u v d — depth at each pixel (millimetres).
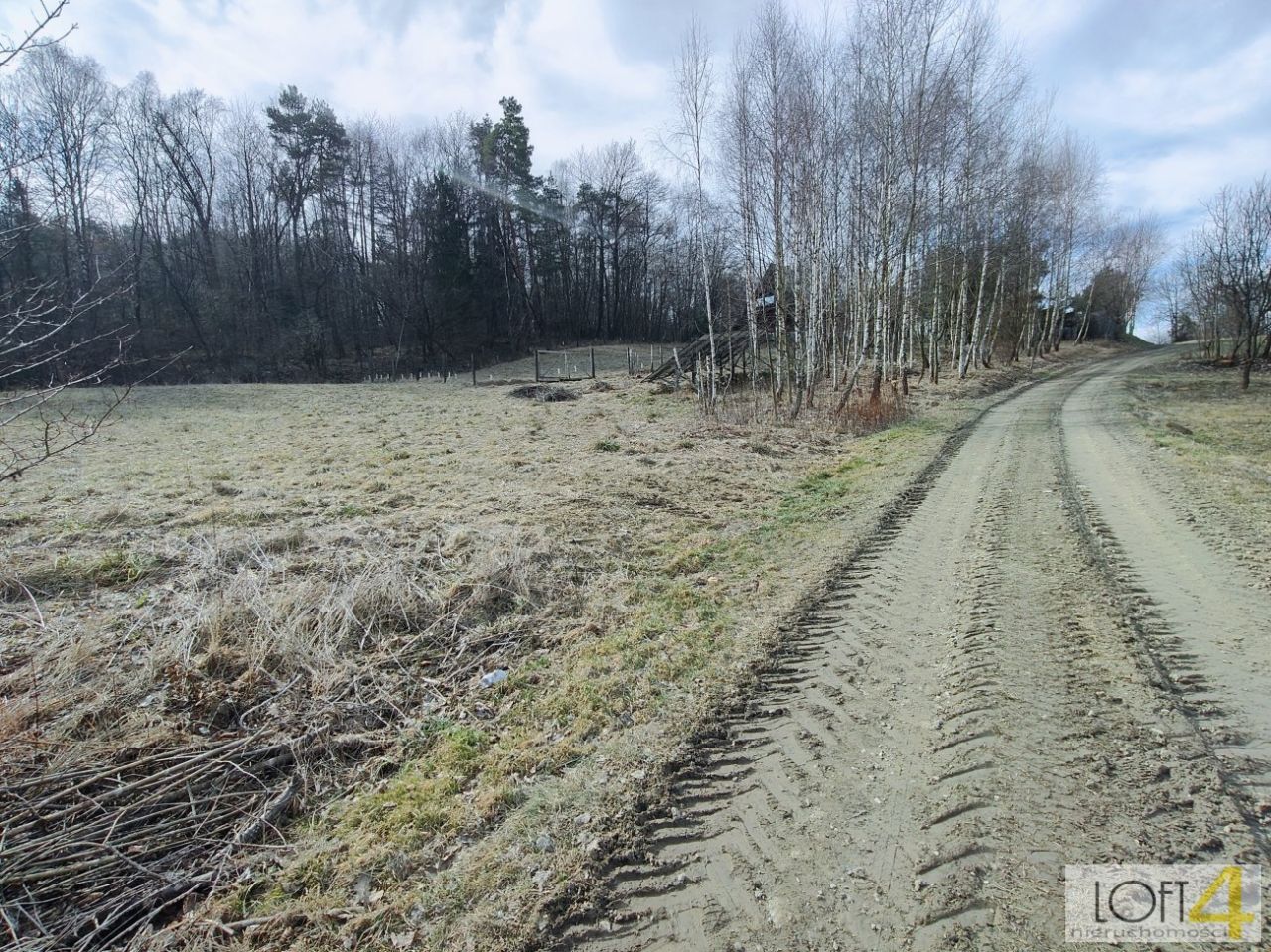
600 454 11492
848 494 9148
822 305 20484
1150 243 54938
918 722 3633
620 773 3334
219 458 11125
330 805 3271
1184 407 18516
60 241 28938
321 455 11469
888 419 16031
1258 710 3529
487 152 46250
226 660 4188
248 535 6355
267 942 2480
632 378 27125
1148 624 4629
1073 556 6137
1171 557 5980
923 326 28719
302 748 3625
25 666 4086
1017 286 34750
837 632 4828
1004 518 7512
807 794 3107
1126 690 3789
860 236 19438
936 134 19250
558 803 3125
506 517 7391
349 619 4773
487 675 4445
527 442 12836
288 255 44438
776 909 2469
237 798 3285
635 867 2730
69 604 4980
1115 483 8961
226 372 34906
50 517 7098
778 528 7586
